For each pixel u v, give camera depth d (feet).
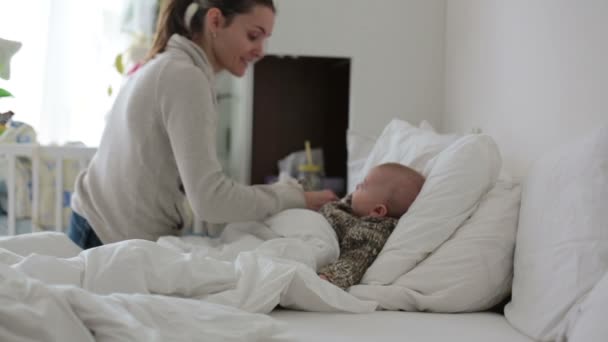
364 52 7.70
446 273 4.11
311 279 3.80
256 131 9.06
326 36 7.63
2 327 2.43
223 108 11.22
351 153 7.01
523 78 5.77
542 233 3.82
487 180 4.56
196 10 5.41
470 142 4.68
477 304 4.09
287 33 7.56
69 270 3.30
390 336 3.34
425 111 7.86
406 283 4.18
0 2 8.47
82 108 8.76
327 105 9.19
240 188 5.05
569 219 3.62
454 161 4.60
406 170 5.30
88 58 8.75
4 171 7.84
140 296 2.92
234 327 2.92
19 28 8.55
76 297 2.68
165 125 4.95
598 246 3.31
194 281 3.52
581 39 4.77
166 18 5.57
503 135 6.21
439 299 4.02
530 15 5.65
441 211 4.41
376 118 7.76
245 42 5.49
